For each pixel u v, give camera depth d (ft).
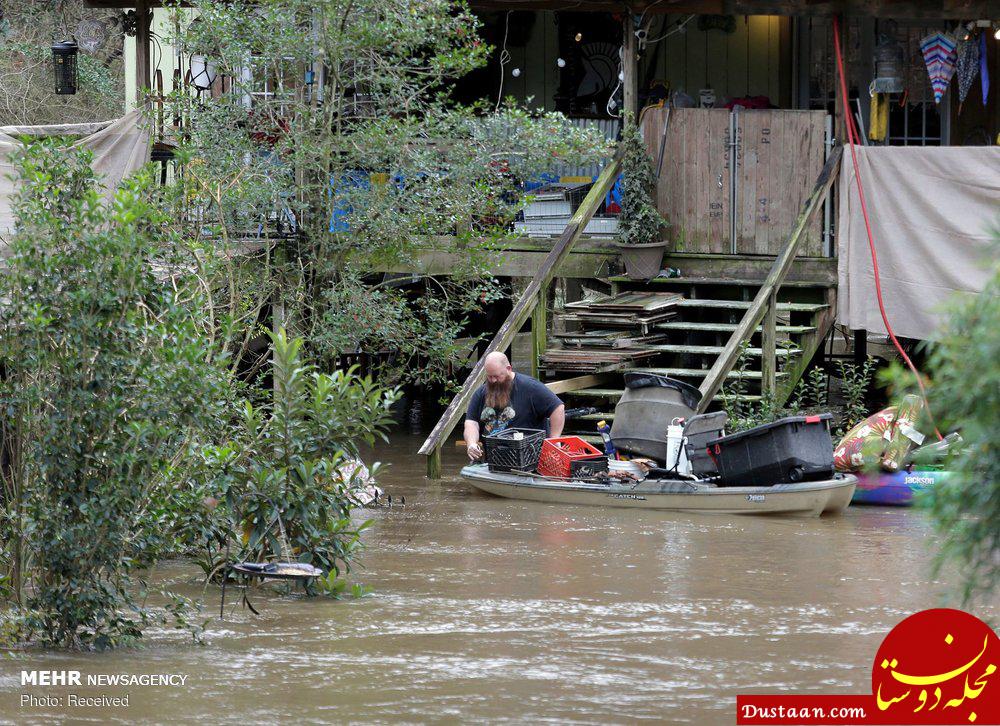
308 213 118.21
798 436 93.81
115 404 58.75
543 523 90.74
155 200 103.35
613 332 126.00
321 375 70.79
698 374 119.03
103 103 220.02
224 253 104.32
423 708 48.39
